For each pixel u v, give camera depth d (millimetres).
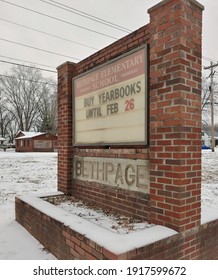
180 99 2621
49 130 50531
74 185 4652
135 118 3213
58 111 5098
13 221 4672
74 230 2797
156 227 2744
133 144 3211
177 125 2639
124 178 3428
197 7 2830
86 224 2957
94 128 4027
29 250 3412
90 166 4180
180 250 2619
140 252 2316
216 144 59094
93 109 4059
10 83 52625
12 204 6086
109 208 3707
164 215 2779
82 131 4352
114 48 3705
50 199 4492
